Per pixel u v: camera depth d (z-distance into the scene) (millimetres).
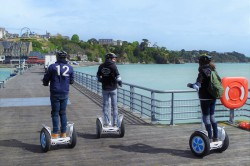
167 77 79562
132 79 68938
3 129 8648
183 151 6398
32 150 6527
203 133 5844
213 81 5730
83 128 8789
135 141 7207
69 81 6465
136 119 10008
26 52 165625
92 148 6645
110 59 7352
